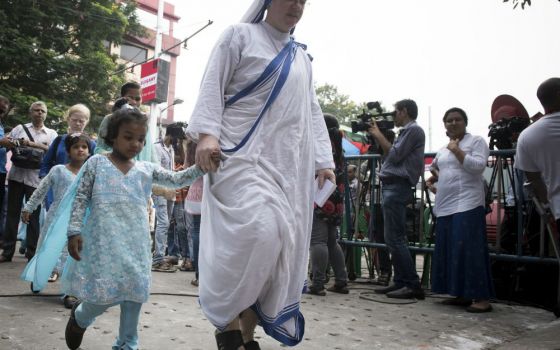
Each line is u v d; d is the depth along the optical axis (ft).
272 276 6.75
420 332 10.94
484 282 13.41
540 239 14.25
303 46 7.98
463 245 13.70
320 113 8.45
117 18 55.11
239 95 7.13
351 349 9.39
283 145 7.07
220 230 6.73
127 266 7.84
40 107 19.53
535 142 10.32
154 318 10.65
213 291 6.72
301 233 7.27
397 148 15.02
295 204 7.13
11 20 45.75
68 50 52.80
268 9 7.54
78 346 8.29
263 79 7.09
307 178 7.42
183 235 19.70
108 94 54.90
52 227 10.53
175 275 17.62
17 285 13.55
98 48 55.31
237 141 7.01
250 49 7.19
